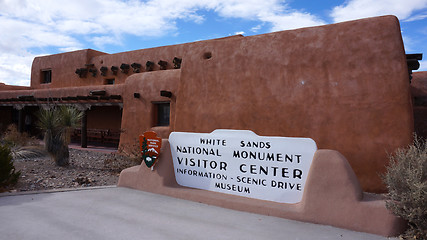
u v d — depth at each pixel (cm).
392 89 559
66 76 1923
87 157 1134
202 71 814
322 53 641
